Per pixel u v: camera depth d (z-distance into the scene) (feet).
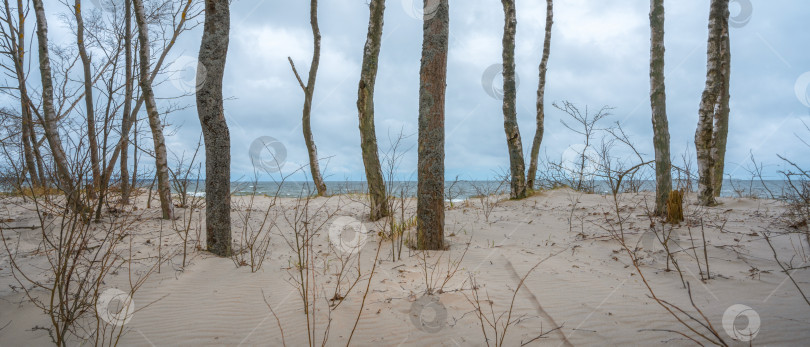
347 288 12.26
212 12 15.78
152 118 22.90
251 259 15.08
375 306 10.80
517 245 17.31
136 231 19.36
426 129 16.63
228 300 11.57
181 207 27.14
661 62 21.50
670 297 10.59
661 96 21.48
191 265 14.56
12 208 20.94
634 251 14.90
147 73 22.80
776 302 9.70
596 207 26.37
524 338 8.83
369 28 25.12
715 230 17.66
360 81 24.88
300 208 29.73
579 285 11.93
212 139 16.01
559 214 24.48
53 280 11.96
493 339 8.85
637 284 11.84
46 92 21.35
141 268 13.93
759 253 14.16
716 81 23.80
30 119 17.78
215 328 9.84
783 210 21.42
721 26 23.63
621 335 8.64
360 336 9.28
